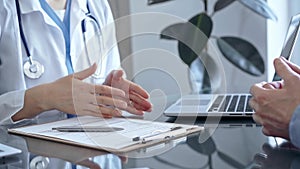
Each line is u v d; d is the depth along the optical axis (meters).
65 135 0.76
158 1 2.16
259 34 2.13
